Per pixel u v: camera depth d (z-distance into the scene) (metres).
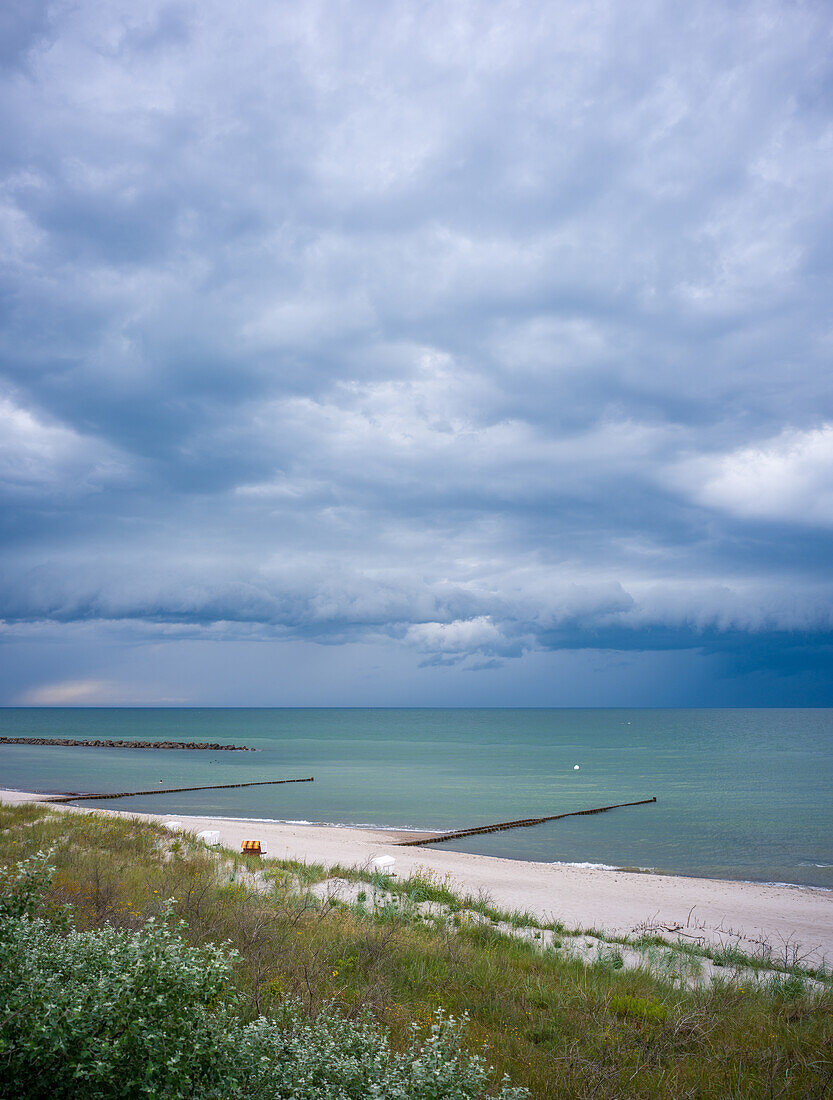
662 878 23.22
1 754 79.12
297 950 8.85
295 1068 4.03
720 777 60.28
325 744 107.12
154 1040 3.49
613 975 10.28
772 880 24.69
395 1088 3.98
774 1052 6.89
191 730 147.75
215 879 15.22
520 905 17.38
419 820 36.72
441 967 9.41
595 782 55.50
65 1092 3.37
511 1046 6.83
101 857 16.36
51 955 4.01
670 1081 6.13
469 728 181.88
